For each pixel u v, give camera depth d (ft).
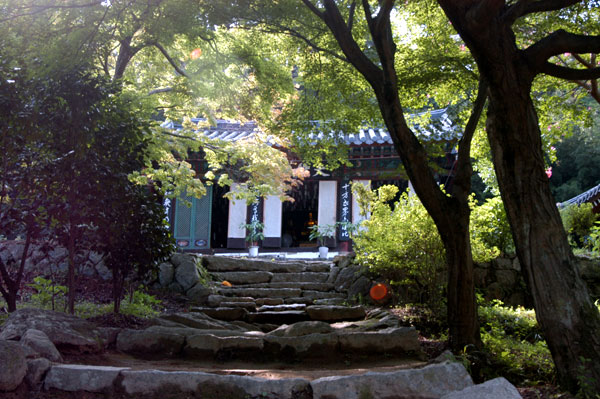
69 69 18.70
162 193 24.06
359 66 20.02
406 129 18.94
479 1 14.03
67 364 14.32
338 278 33.83
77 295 28.14
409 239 26.23
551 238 13.94
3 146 17.40
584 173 82.43
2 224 19.86
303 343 19.02
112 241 20.80
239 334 20.75
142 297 27.71
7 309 22.13
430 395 12.42
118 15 22.80
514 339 23.13
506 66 14.56
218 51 30.09
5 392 12.14
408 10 27.96
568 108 28.68
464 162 20.20
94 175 18.53
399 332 19.40
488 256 28.53
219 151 38.01
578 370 12.73
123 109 19.86
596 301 29.68
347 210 58.75
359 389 12.71
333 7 20.16
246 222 61.05
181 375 13.43
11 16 20.72
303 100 28.76
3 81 16.99
